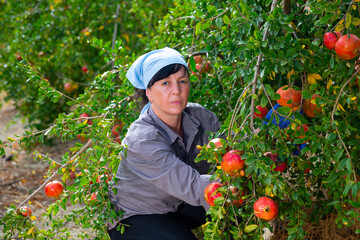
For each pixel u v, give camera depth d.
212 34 2.16
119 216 1.95
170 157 1.77
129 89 2.31
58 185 2.10
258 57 1.58
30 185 3.74
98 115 2.30
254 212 1.51
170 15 2.55
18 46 4.01
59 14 4.01
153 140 1.77
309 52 1.62
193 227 2.15
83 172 1.95
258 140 1.44
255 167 1.42
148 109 1.91
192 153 2.01
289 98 1.59
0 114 5.61
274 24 1.57
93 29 3.90
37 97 4.36
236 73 1.76
